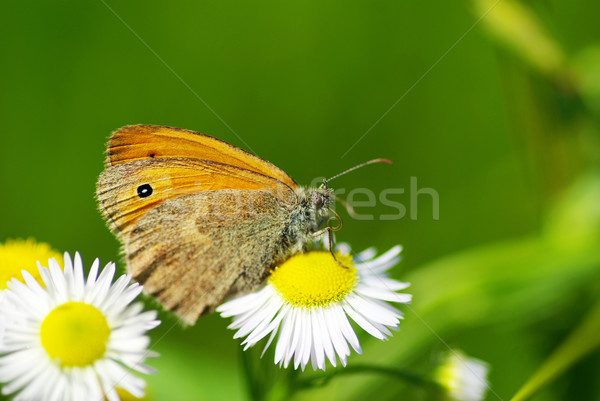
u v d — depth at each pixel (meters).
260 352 0.16
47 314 0.15
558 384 0.17
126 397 0.16
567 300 0.18
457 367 0.16
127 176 0.16
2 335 0.15
